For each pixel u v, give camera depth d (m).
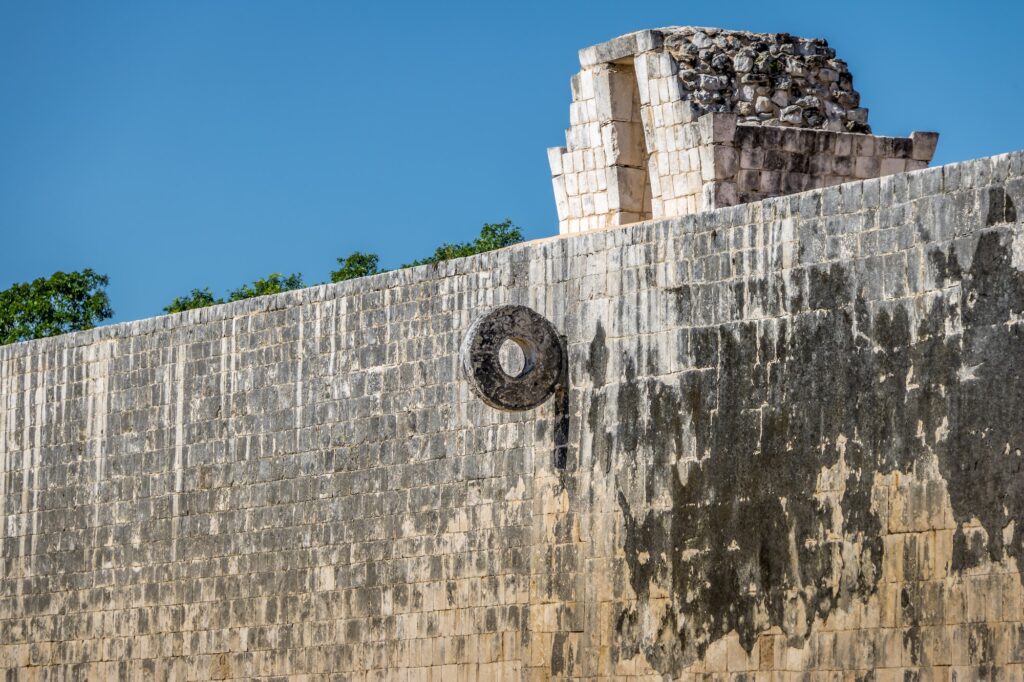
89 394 42.69
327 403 37.78
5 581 44.09
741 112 42.41
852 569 29.42
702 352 31.88
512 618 34.22
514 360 35.19
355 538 37.00
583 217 45.38
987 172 28.38
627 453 32.81
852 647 29.30
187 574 40.12
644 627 32.19
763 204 31.25
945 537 28.33
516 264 34.91
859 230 29.91
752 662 30.58
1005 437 27.77
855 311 29.81
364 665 36.56
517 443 34.50
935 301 28.81
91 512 42.31
